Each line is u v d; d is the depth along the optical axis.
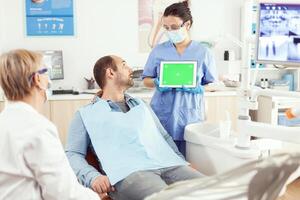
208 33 4.10
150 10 3.95
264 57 1.67
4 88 1.28
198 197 0.74
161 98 2.46
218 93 3.65
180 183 0.77
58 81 3.84
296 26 1.59
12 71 1.25
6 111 1.26
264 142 1.85
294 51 1.61
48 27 3.78
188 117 2.43
